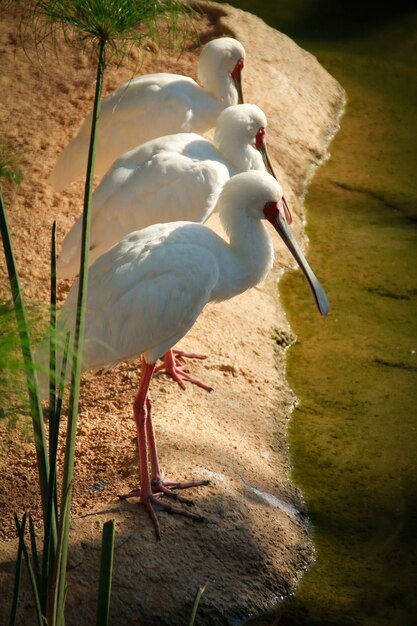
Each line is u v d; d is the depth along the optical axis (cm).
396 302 1242
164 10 629
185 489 841
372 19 2070
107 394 987
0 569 747
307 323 1200
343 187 1506
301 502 921
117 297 822
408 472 968
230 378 1045
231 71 1289
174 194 1035
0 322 455
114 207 1027
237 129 1134
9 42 1628
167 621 752
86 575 754
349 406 1059
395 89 1812
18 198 1265
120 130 1191
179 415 950
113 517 800
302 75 1744
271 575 813
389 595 824
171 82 1231
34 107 1484
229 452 920
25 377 456
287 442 999
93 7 520
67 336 487
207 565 792
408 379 1103
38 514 839
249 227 912
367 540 882
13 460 902
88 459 892
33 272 1148
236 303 1173
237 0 2142
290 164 1517
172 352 1013
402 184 1520
